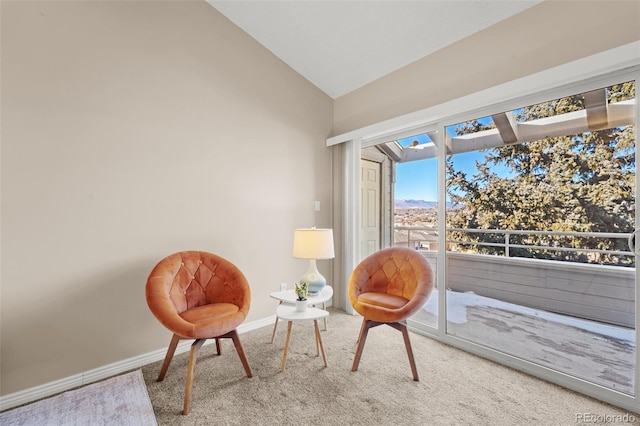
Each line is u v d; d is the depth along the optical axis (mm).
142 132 2256
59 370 1924
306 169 3369
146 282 2088
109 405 1765
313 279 2502
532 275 2199
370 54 2803
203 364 2227
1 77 1736
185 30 2484
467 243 2521
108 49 2104
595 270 1917
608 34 1702
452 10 2170
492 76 2197
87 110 2016
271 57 3070
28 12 1816
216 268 2318
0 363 1743
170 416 1664
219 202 2684
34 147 1833
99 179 2066
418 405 1742
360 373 2090
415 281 2271
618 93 1770
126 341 2184
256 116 2947
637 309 1690
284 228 3166
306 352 2406
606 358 1870
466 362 2246
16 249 1784
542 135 2100
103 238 2086
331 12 2445
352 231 3373
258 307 2961
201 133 2572
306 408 1724
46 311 1881
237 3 2564
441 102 2521
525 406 1732
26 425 1600
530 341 2201
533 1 1965
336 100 3602
